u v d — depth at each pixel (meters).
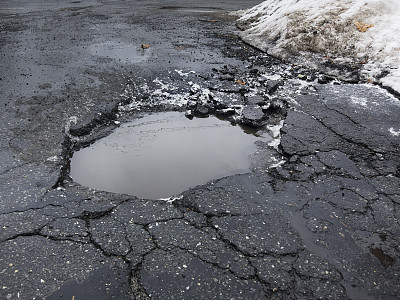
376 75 6.79
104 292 2.47
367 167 4.05
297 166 4.06
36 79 6.40
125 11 14.33
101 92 5.89
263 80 6.69
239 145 4.66
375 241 3.03
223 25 11.90
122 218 3.18
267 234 3.04
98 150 4.48
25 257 2.72
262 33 9.63
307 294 2.51
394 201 3.51
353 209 3.39
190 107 5.54
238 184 3.72
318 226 3.16
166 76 6.79
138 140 4.74
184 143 4.71
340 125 4.99
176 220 3.18
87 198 3.44
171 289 2.50
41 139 4.38
